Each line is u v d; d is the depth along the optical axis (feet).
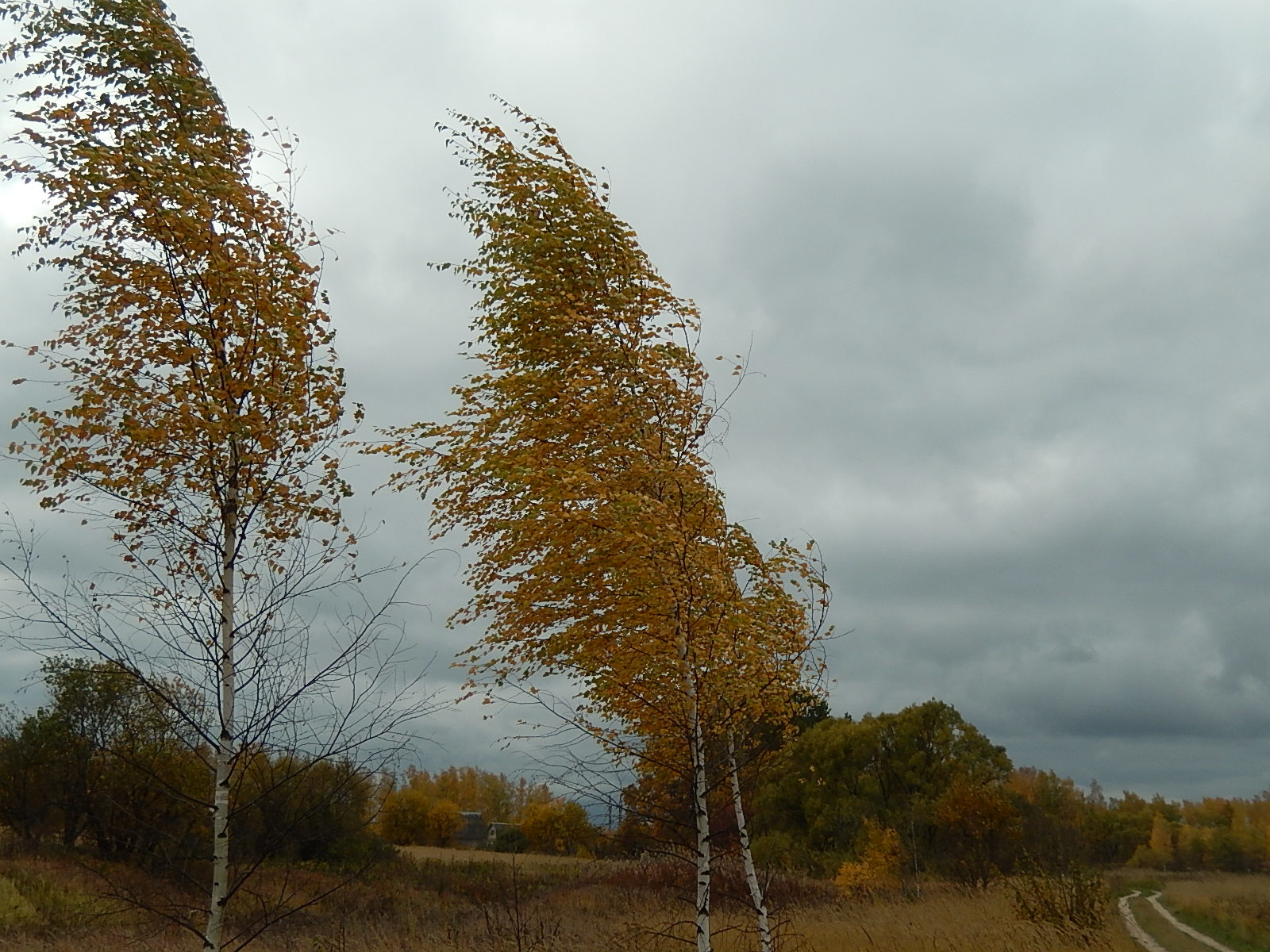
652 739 24.47
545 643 24.27
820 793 122.83
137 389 17.97
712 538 24.35
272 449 18.37
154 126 19.01
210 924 16.21
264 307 17.99
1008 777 127.65
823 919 45.98
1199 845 226.38
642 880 37.17
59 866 52.49
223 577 17.81
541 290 24.66
